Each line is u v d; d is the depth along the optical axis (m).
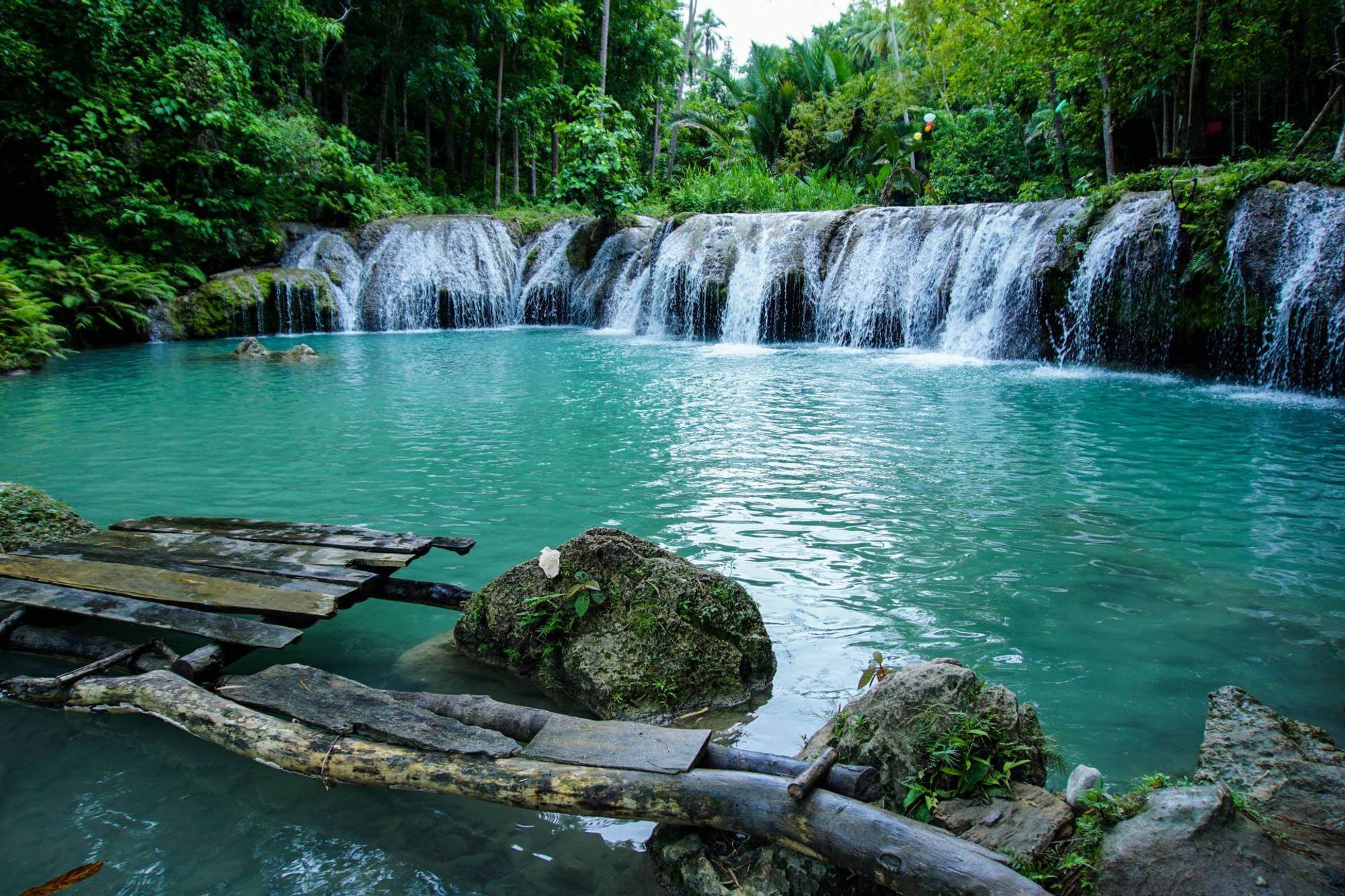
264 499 5.94
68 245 16.95
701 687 3.19
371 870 2.34
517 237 22.23
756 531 5.16
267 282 18.64
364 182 21.69
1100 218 12.80
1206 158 16.62
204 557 4.16
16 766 2.86
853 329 16.09
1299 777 2.37
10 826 2.54
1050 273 12.99
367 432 8.29
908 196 25.94
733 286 17.34
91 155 17.11
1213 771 2.47
